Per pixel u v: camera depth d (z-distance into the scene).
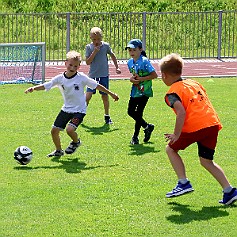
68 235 8.72
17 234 8.73
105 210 9.67
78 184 10.92
